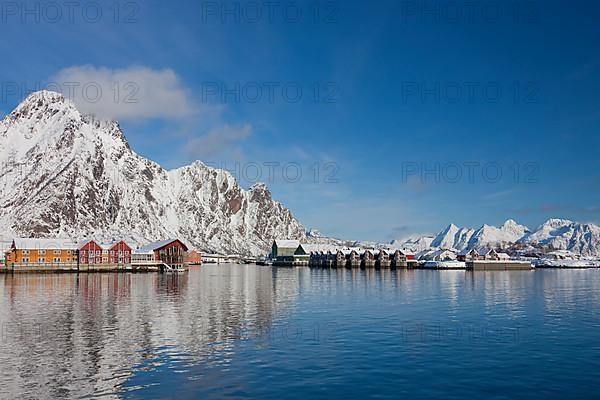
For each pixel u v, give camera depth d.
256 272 186.12
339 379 31.06
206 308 63.75
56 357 36.12
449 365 34.38
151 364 34.31
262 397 27.80
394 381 30.73
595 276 172.12
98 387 29.36
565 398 27.86
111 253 182.88
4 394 28.14
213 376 31.56
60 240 181.88
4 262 170.50
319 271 195.62
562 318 56.41
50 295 81.94
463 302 72.94
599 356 37.19
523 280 138.62
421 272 189.12
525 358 36.47
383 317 56.06
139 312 59.69
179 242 195.00
